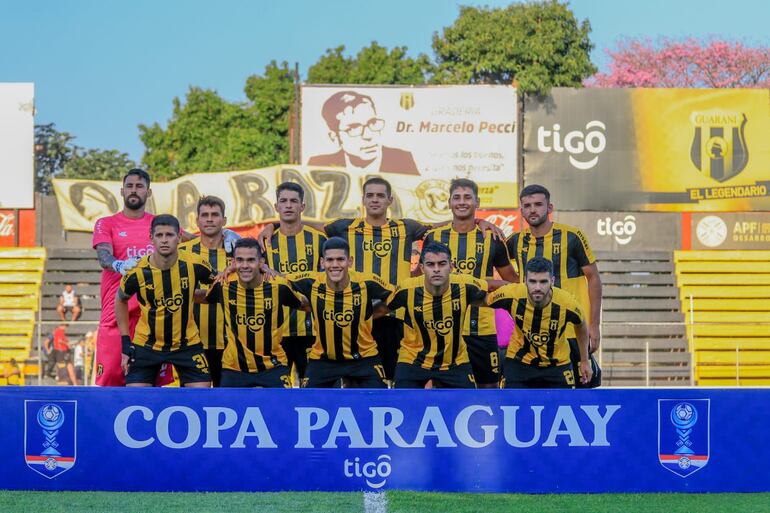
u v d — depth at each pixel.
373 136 25.48
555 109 25.72
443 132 25.56
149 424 7.45
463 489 7.46
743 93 25.80
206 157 38.03
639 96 25.70
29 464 7.48
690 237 25.80
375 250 10.12
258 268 8.88
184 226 24.77
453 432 7.47
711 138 25.77
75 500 7.12
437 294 8.73
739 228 25.77
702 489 7.55
